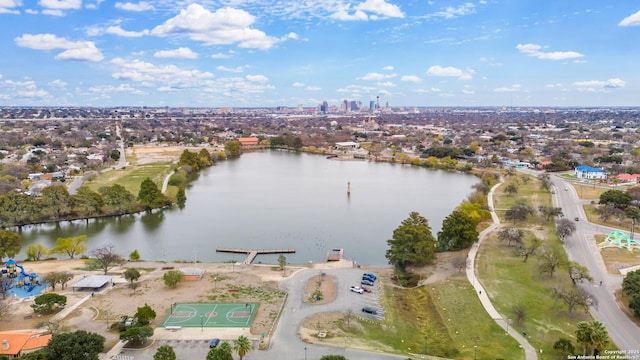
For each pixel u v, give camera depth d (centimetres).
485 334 11669
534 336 11500
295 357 10544
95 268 16500
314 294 14038
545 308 12900
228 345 9975
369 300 13775
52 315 12669
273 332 11712
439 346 11294
